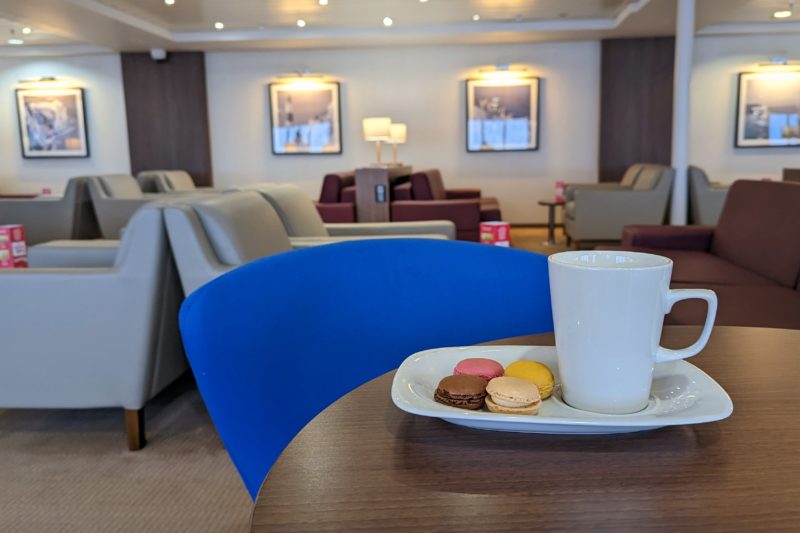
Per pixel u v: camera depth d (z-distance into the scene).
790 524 0.38
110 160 8.59
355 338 0.74
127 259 2.04
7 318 2.08
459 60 8.07
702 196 5.60
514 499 0.41
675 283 2.50
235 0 6.05
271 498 0.42
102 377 2.09
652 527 0.38
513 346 0.66
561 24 7.22
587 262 0.55
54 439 2.21
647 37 7.68
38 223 5.60
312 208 3.35
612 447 0.48
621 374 0.51
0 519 1.70
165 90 8.19
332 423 0.53
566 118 8.07
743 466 0.45
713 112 8.04
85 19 6.27
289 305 0.68
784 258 2.52
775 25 7.62
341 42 7.66
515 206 8.28
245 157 8.40
